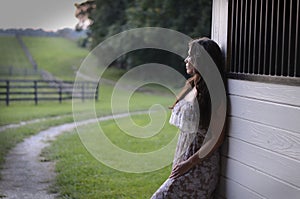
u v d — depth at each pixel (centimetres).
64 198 411
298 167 176
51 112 1089
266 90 199
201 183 234
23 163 558
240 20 233
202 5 1314
